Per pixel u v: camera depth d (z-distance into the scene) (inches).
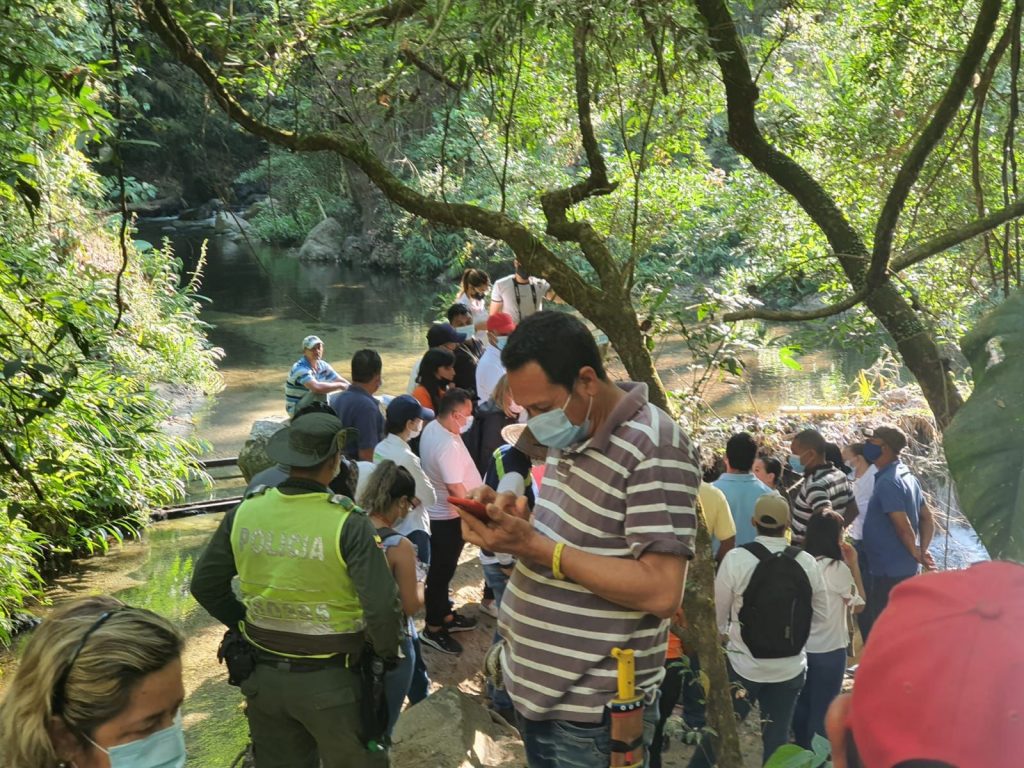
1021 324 73.2
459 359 334.6
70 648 66.5
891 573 267.6
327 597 148.4
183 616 311.4
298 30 185.0
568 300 154.3
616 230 235.6
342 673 150.9
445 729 204.2
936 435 416.2
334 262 1158.3
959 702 44.6
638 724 100.6
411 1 185.5
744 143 200.2
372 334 786.2
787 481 339.3
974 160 168.7
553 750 105.6
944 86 257.9
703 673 135.1
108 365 420.5
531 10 154.0
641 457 99.8
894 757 45.6
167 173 1450.5
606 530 101.3
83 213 440.1
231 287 1003.9
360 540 147.4
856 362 639.8
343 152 169.2
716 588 189.0
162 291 544.1
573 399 99.8
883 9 274.2
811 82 312.0
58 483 339.0
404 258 1043.9
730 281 280.4
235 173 1339.8
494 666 116.5
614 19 158.4
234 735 239.3
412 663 193.0
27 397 183.5
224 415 542.6
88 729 66.4
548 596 104.0
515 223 157.9
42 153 355.6
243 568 151.3
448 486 247.1
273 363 676.1
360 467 237.1
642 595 97.7
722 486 227.5
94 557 362.0
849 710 54.5
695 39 157.3
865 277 170.4
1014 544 64.4
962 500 68.6
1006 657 44.9
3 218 327.0
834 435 412.2
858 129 283.6
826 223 196.4
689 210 295.4
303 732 157.6
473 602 285.7
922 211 260.1
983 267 249.9
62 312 238.5
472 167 271.0
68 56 242.5
